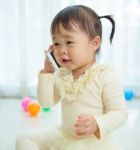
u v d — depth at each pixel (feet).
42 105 3.70
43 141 3.54
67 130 3.52
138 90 7.14
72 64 3.30
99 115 3.27
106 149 3.35
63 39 3.24
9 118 5.79
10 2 6.99
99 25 3.46
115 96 3.26
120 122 3.15
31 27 7.04
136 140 4.65
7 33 7.13
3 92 7.33
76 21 3.23
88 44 3.34
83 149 3.31
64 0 6.84
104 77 3.33
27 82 7.25
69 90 3.44
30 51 7.15
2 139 4.73
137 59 7.02
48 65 3.68
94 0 6.79
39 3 6.93
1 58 7.23
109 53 6.98
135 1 6.79
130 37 6.93
